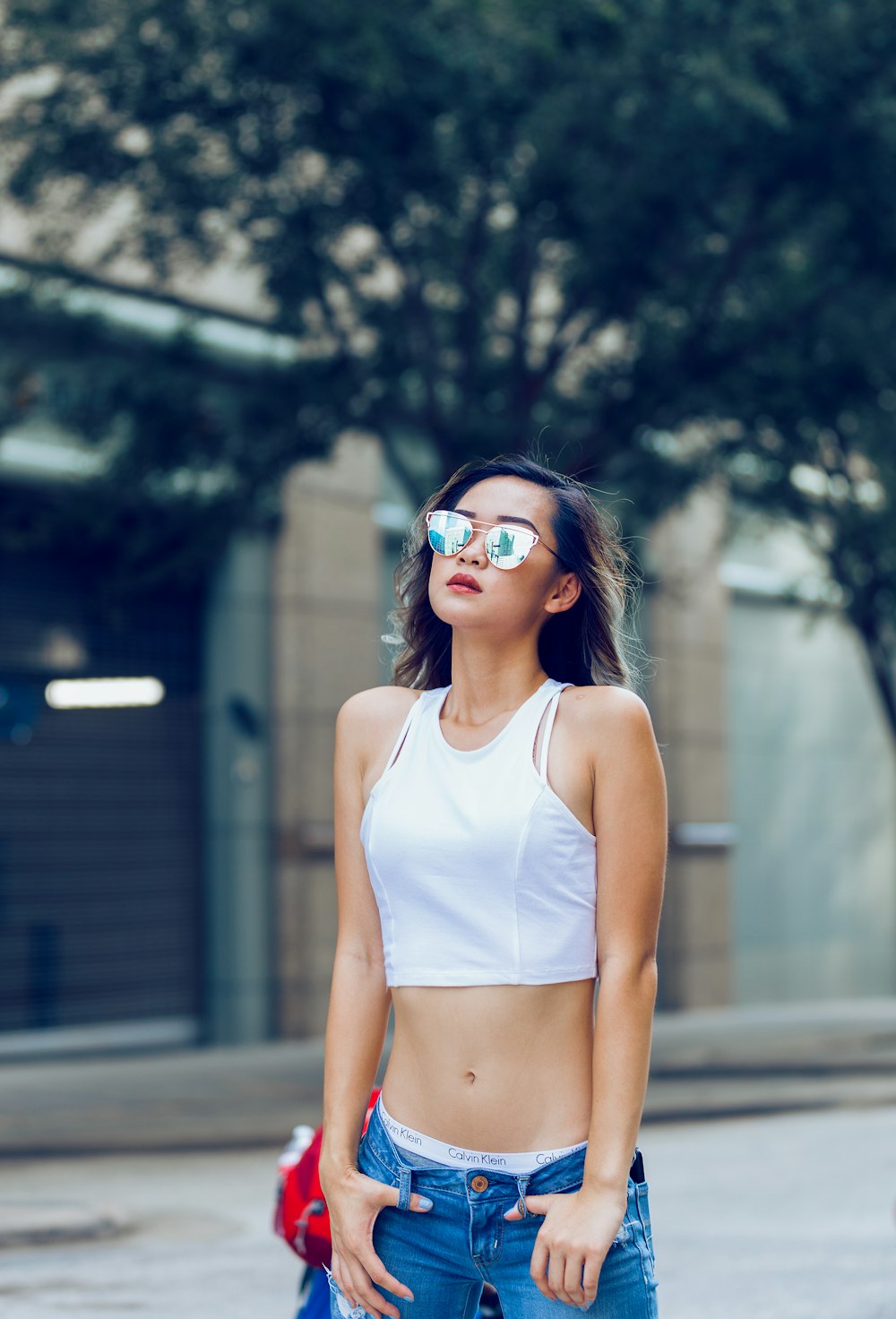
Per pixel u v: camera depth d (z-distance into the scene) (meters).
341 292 14.80
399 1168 2.31
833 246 12.62
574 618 2.51
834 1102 13.70
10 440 15.18
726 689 24.11
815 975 25.91
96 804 16.50
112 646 16.66
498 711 2.38
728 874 23.89
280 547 17.84
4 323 13.41
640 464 14.06
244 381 16.20
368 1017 2.41
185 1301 6.45
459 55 11.00
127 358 13.95
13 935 15.77
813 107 11.48
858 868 27.00
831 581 19.17
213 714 17.47
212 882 17.39
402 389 13.24
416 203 12.65
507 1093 2.25
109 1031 16.47
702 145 11.70
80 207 13.03
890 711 18.62
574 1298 2.15
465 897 2.26
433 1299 2.32
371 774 2.43
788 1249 7.46
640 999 2.25
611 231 12.43
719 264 13.60
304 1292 4.59
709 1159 10.56
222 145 12.50
